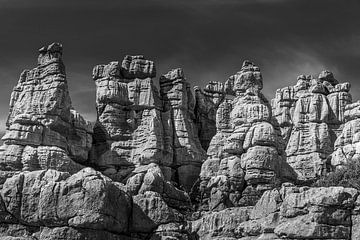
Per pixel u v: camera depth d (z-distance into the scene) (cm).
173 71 10812
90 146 10025
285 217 7981
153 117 10262
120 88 10481
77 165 9362
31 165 9012
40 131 9319
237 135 10100
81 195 8225
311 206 7806
